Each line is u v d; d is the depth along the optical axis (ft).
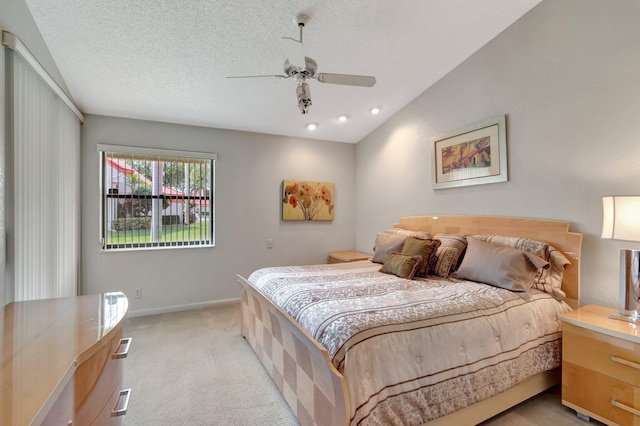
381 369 4.80
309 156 15.72
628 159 6.98
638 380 5.49
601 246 7.43
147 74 9.57
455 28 9.03
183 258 13.17
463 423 5.59
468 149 10.52
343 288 7.45
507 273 7.49
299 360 5.93
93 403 3.47
